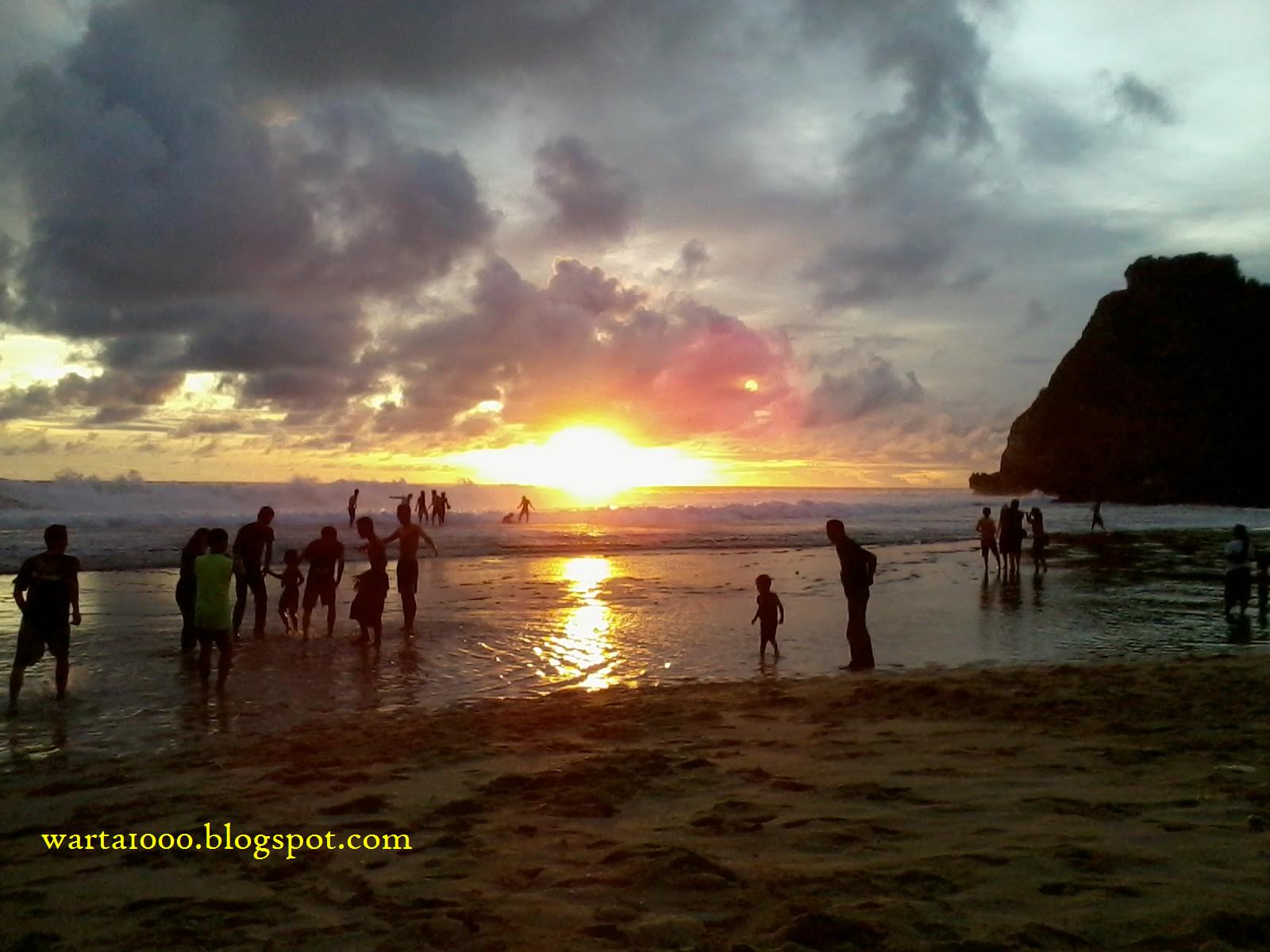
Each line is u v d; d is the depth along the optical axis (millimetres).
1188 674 9281
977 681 9008
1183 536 38000
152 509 42031
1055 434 90062
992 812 4699
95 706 8914
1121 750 6117
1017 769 5691
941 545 33281
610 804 5117
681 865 3918
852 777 5547
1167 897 3371
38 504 39844
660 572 22641
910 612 15883
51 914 3805
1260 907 3242
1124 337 87750
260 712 8672
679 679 10336
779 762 6047
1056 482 88875
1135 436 83000
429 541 13945
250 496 44812
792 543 32406
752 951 3059
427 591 18594
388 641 12828
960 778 5469
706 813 4840
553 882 3883
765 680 10109
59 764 6840
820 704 8148
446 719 7961
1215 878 3580
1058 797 4957
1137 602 17203
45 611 9078
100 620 14297
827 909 3375
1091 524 46312
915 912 3305
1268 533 39469
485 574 21938
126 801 5594
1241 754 5953
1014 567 21453
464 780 5820
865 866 3889
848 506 57562
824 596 18000
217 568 9711
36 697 9305
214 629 9641
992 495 97188
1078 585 20172
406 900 3754
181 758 6879
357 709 8805
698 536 35406
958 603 17047
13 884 4219
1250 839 4109
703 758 6109
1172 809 4684
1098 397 87562
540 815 4957
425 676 10469
